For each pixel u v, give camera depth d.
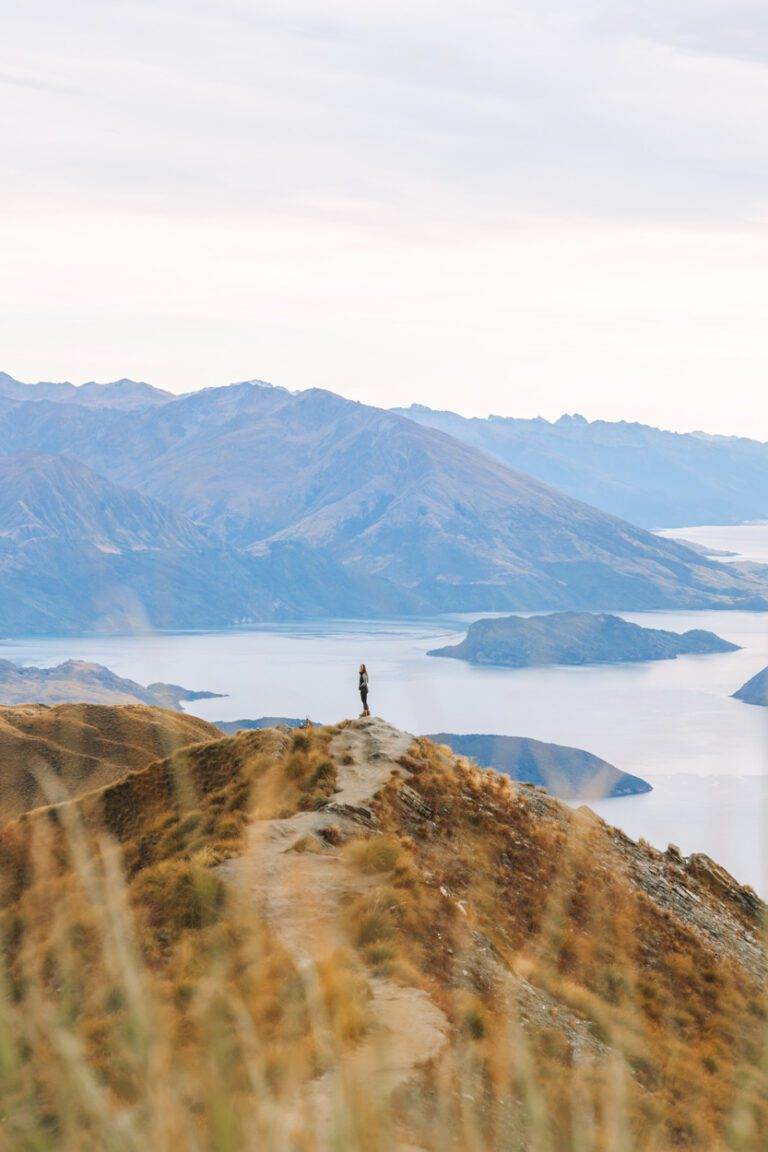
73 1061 3.06
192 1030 3.33
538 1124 3.49
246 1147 2.98
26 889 3.90
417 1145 3.23
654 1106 4.66
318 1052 3.45
